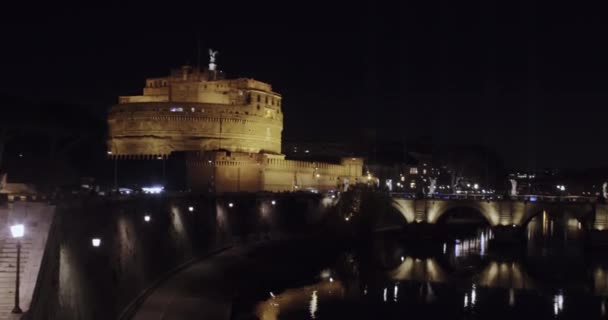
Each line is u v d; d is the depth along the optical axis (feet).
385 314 225.35
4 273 108.99
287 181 517.14
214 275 248.93
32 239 117.39
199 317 181.37
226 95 560.20
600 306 247.70
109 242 170.50
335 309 227.40
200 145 515.50
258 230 361.71
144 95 585.22
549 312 236.63
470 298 258.37
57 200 138.72
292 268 299.79
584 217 430.61
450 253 401.29
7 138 367.86
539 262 362.74
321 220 449.06
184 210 267.59
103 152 488.44
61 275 127.24
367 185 590.55
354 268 323.78
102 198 172.45
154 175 440.86
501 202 462.19
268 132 568.82
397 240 465.06
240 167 466.70
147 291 205.26
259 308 220.43
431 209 495.41
